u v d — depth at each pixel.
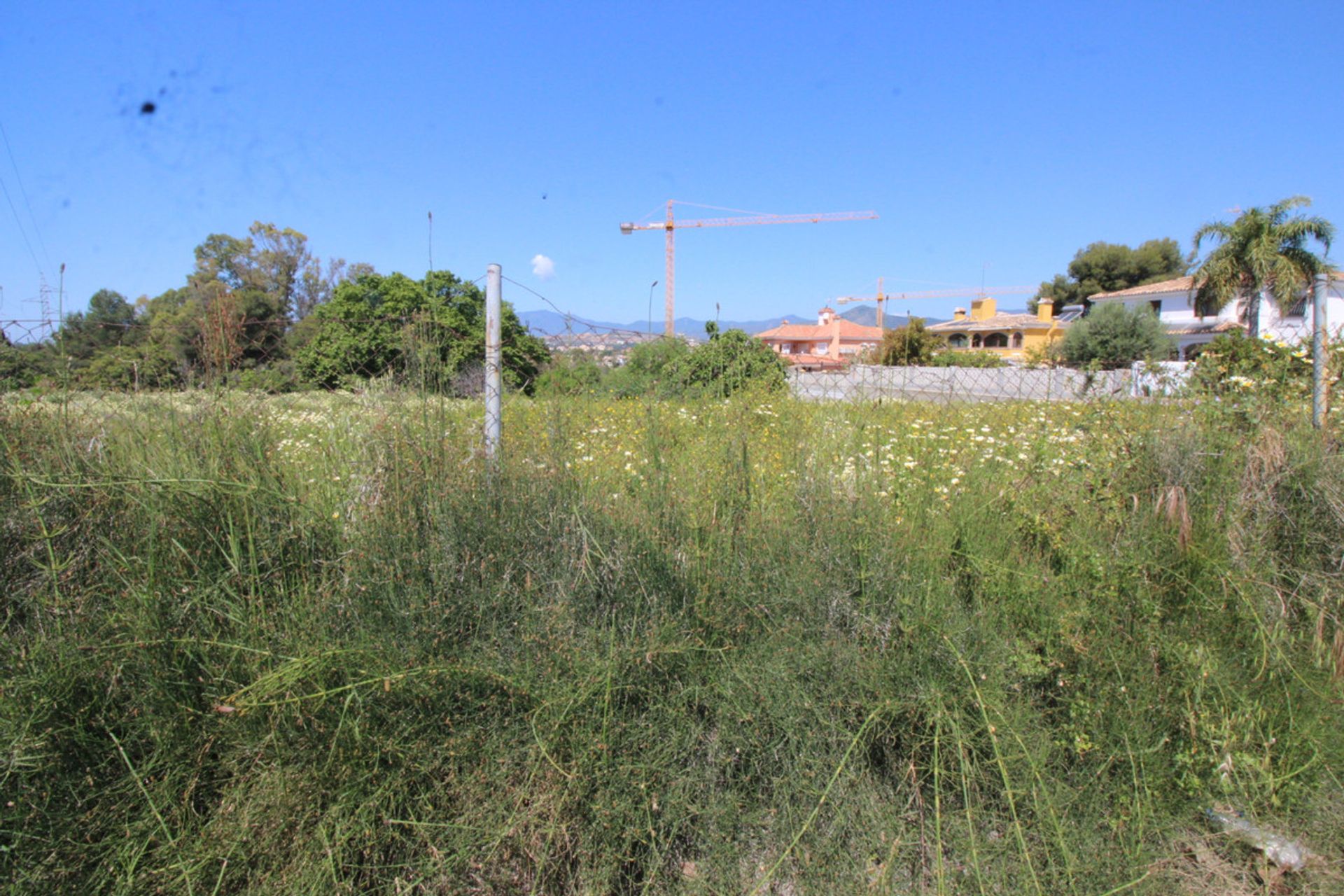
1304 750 2.46
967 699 2.25
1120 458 3.24
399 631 2.14
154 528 2.17
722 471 3.04
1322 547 3.01
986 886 2.01
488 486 2.53
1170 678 2.50
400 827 1.98
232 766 1.98
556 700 2.04
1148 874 2.06
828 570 2.56
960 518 2.91
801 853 2.04
